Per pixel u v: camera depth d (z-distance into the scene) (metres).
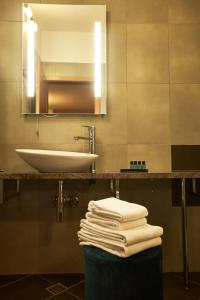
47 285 1.55
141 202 1.76
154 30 1.81
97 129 1.78
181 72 1.80
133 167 1.62
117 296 0.86
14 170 1.73
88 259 0.93
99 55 1.77
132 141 1.78
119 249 0.89
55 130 1.76
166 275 1.68
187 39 1.81
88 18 1.79
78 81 1.78
